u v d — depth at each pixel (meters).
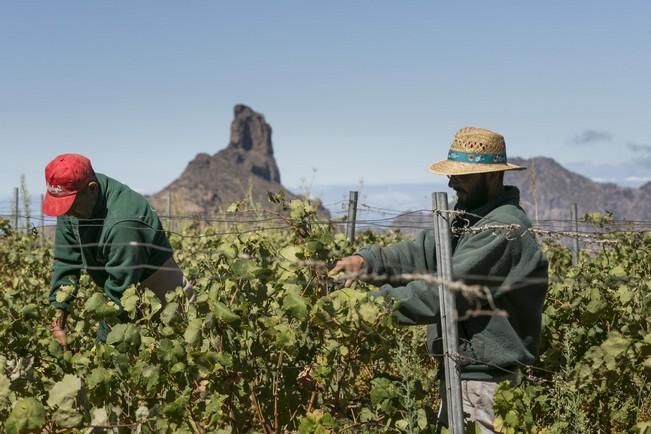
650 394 5.05
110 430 3.46
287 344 3.76
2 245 9.63
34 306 4.59
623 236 7.96
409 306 3.78
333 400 4.11
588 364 4.16
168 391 3.75
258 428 4.05
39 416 3.29
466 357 3.76
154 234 4.46
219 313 3.68
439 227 3.57
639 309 5.10
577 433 4.16
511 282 3.70
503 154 3.94
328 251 4.36
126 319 4.34
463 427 3.58
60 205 4.27
